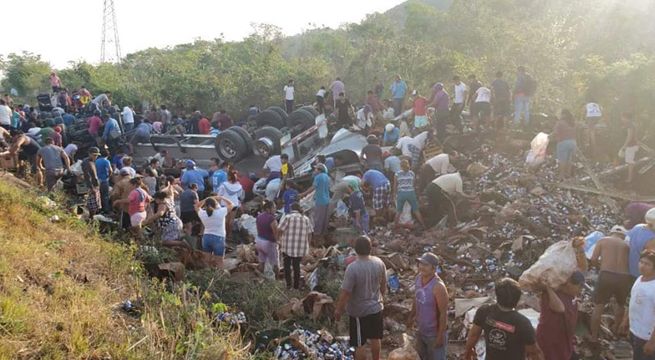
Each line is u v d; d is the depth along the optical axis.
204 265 9.48
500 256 10.05
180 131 18.44
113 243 8.82
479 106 14.97
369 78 28.20
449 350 7.45
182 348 5.59
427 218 11.84
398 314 8.39
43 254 7.16
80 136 18.55
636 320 5.99
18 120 18.39
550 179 12.61
